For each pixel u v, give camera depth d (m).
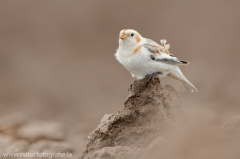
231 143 5.76
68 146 11.28
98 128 7.48
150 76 7.59
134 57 8.14
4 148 10.97
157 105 7.25
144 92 7.46
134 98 7.45
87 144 7.50
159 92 7.40
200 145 5.84
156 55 8.12
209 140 5.92
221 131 6.36
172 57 8.29
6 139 12.12
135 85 7.52
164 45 8.84
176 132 6.73
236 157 5.41
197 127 6.39
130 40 8.11
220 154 5.55
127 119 7.29
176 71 8.60
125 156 6.16
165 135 7.02
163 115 7.15
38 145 11.33
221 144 5.77
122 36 8.11
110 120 7.47
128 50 8.20
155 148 5.99
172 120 7.27
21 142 11.62
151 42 8.40
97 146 7.28
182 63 8.26
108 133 7.29
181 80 8.82
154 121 7.18
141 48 8.11
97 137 7.40
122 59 8.40
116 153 6.27
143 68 8.20
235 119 6.50
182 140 6.00
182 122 7.34
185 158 5.66
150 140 7.06
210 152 5.62
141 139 7.13
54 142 11.91
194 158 5.62
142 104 7.37
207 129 6.32
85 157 6.99
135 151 6.30
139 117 7.29
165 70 8.31
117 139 7.21
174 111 7.30
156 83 7.52
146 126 7.16
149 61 8.09
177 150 5.84
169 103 7.34
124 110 7.38
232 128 6.31
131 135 7.18
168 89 7.63
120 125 7.32
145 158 5.95
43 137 12.12
